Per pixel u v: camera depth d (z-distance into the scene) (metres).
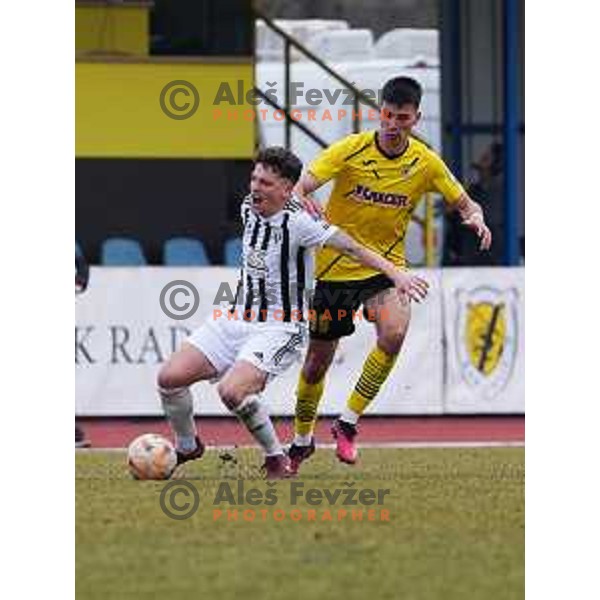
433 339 51.62
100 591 27.11
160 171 56.34
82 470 38.38
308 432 37.31
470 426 49.91
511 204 58.69
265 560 29.11
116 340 50.75
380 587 27.27
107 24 56.62
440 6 62.69
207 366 34.97
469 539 30.70
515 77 58.97
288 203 34.25
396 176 36.69
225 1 58.09
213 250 56.84
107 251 54.75
